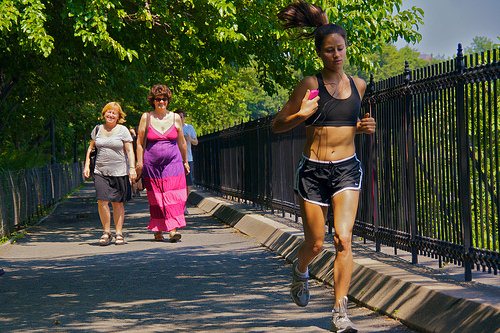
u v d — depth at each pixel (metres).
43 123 50.91
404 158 11.95
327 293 11.53
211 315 10.12
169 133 19.47
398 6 26.72
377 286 10.34
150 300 11.41
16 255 17.75
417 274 10.36
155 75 33.41
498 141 9.38
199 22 24.97
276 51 28.38
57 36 27.53
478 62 9.79
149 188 19.64
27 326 9.75
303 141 18.58
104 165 19.38
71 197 47.91
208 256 16.48
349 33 25.88
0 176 21.42
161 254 17.06
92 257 16.95
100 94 36.03
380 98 12.88
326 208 9.15
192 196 37.81
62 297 11.85
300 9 9.27
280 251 16.42
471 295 8.54
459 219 10.27
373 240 13.27
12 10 20.11
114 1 21.98
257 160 24.47
